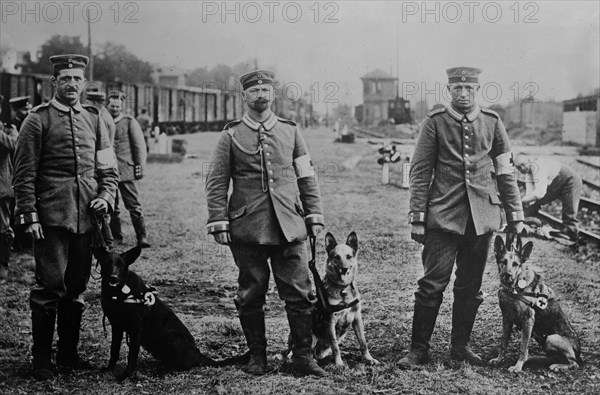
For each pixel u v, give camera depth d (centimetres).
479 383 435
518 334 482
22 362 454
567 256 594
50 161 429
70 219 425
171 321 438
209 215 428
